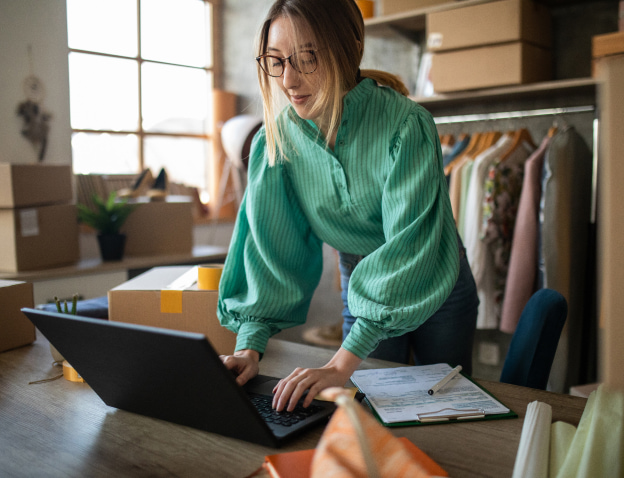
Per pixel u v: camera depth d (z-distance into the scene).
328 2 1.10
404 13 2.88
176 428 0.91
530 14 2.59
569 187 2.48
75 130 3.60
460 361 1.42
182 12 4.18
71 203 3.20
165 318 1.37
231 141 3.82
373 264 1.08
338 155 1.22
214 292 1.36
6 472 0.77
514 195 2.69
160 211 3.31
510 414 0.92
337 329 3.41
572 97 2.82
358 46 1.19
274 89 1.24
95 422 0.94
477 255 2.68
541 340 1.19
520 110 2.98
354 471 0.54
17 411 0.99
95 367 0.91
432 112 3.29
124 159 3.89
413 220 1.09
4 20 3.09
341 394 0.55
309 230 1.46
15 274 2.60
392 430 0.88
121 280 2.99
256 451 0.82
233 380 0.75
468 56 2.67
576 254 2.58
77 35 3.59
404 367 1.19
